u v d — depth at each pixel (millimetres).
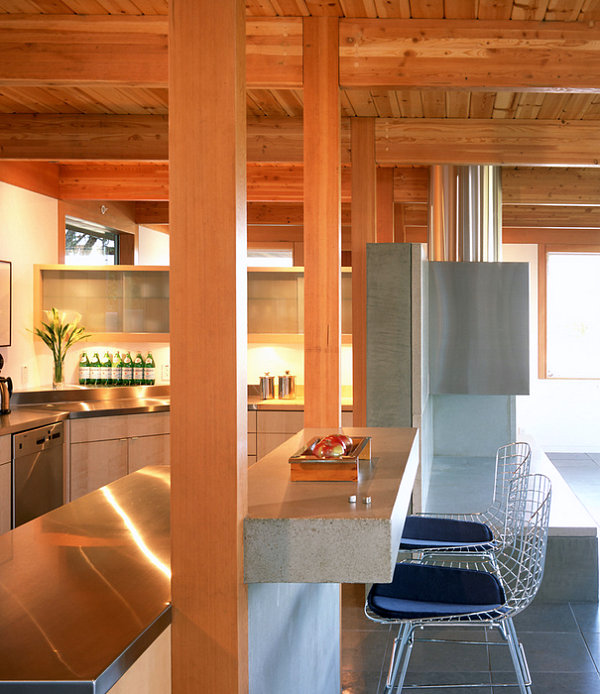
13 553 2236
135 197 7320
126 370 7195
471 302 6098
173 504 1800
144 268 7078
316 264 3773
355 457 2217
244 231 1845
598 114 5633
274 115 5715
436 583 2893
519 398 11266
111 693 1501
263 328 7191
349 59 3824
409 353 4836
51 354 7191
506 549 4461
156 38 3816
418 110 5570
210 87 1770
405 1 3635
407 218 9867
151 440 6594
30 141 5734
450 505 5355
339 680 3459
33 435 5555
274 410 6766
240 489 1802
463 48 3818
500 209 6422
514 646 3025
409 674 3787
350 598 4855
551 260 11336
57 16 3830
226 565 1783
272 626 2166
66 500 6133
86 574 2031
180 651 1803
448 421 7289
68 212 7438
